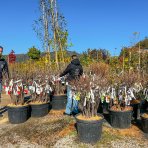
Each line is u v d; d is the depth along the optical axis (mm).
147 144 2822
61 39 6273
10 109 3746
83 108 2965
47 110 4125
